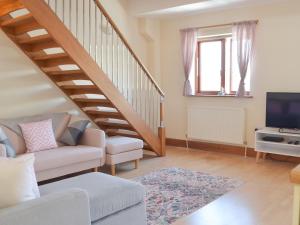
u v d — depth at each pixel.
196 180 4.12
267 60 5.17
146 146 5.40
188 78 6.00
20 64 4.50
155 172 4.49
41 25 3.61
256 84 5.30
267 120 5.03
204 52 6.00
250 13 5.27
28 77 4.60
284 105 4.84
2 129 3.88
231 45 5.62
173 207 3.27
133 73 5.91
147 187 3.86
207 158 5.31
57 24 3.68
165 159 5.26
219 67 5.83
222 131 5.64
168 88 6.41
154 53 6.36
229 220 2.96
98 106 5.02
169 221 2.95
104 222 2.36
